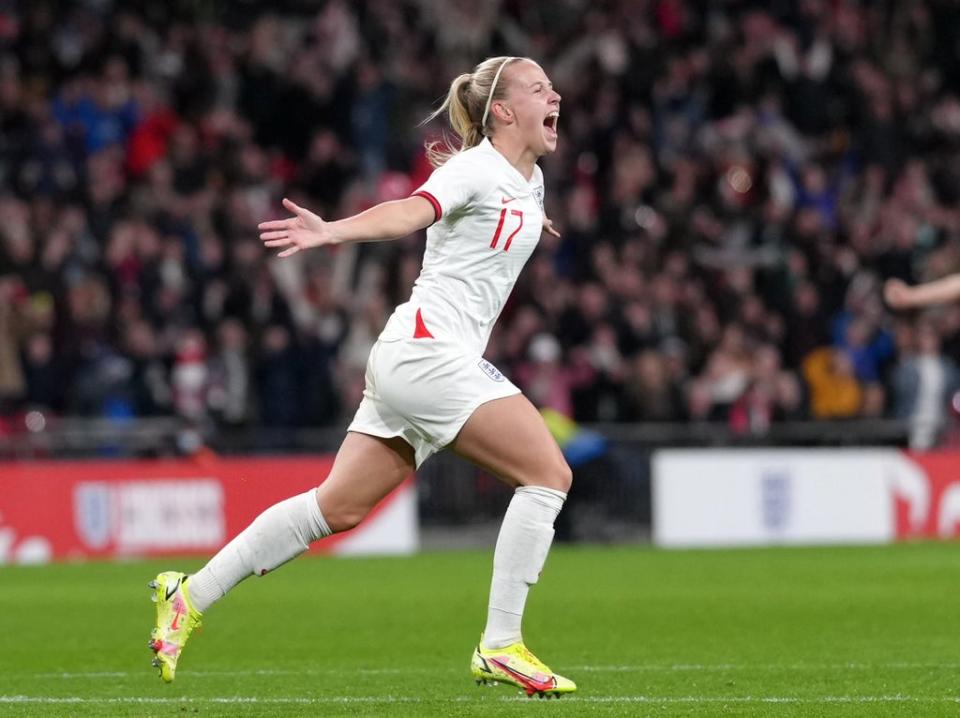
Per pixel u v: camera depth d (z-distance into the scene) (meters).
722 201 75.00
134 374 60.94
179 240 65.88
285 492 60.19
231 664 28.95
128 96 71.88
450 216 21.92
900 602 40.06
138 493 58.22
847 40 83.88
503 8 82.31
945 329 72.00
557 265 71.75
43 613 39.03
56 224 64.56
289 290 69.00
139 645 32.41
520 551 21.81
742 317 69.75
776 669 27.23
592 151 77.19
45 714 21.97
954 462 66.44
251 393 62.56
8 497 56.44
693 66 81.50
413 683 25.77
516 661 21.84
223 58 75.88
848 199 78.94
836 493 65.25
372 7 79.44
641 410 64.31
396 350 21.73
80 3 75.25
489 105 22.33
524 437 21.66
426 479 61.97
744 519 64.31
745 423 65.31
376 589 45.53
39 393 59.50
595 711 21.89
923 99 84.38
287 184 74.19
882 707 22.36
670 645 31.53
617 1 83.50
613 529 63.28
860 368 70.12
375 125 75.81
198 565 54.44
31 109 69.50
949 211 79.94
